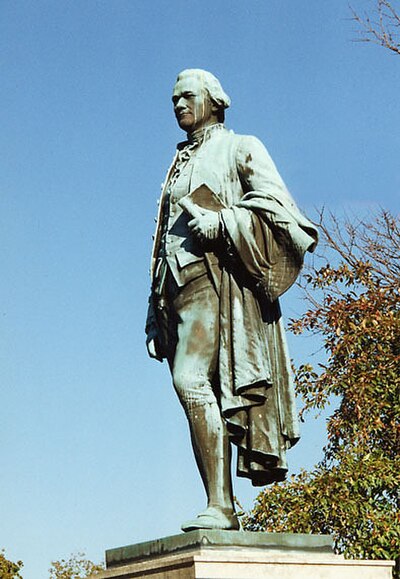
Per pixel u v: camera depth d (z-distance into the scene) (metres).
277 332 6.50
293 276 6.29
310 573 5.70
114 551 6.17
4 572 19.95
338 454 12.70
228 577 5.48
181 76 6.89
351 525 11.94
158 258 6.71
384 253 16.64
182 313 6.44
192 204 6.45
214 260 6.42
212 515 6.08
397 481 12.13
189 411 6.28
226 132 6.83
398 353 13.98
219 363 6.30
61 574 26.27
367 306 14.02
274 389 6.39
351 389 13.36
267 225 6.26
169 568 5.60
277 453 6.30
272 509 12.22
